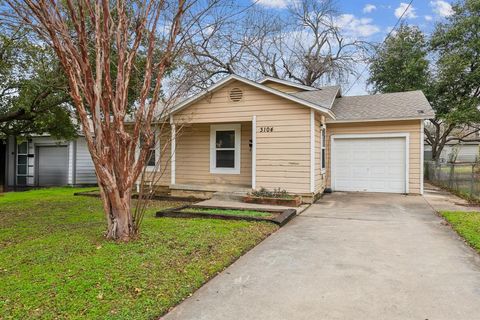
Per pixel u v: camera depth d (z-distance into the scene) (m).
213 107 10.27
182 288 3.20
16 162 17.02
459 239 5.19
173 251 4.25
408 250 4.62
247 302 3.00
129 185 4.67
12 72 7.72
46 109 8.22
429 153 25.89
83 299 2.86
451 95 17.83
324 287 3.34
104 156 4.38
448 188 12.48
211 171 11.46
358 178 11.87
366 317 2.72
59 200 9.77
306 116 9.17
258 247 4.80
